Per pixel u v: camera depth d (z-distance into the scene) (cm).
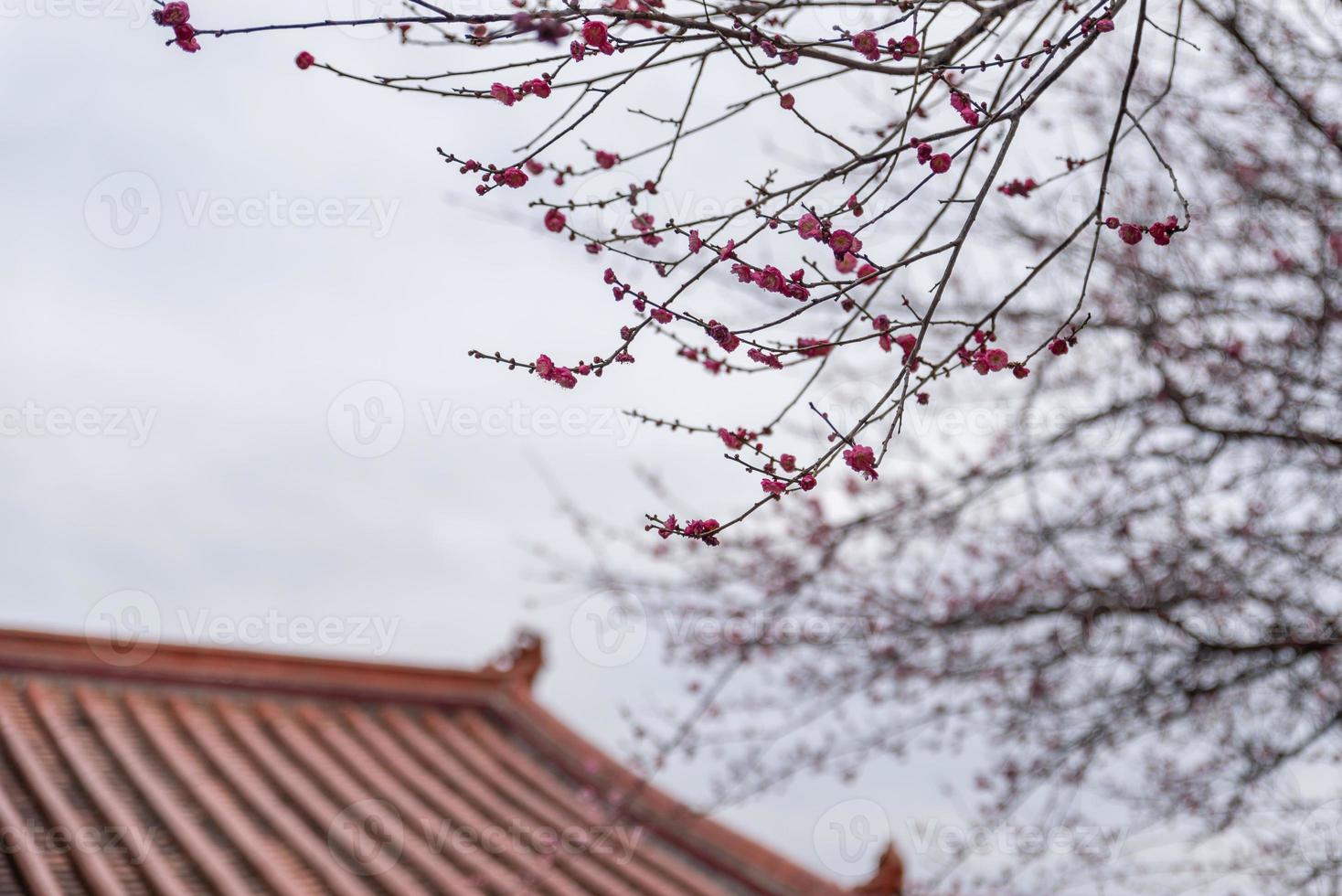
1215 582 538
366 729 1002
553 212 297
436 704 1061
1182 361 535
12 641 882
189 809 810
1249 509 545
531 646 1105
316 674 1010
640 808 915
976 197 261
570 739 1005
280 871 749
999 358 281
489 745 1032
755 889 840
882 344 303
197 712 948
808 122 269
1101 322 538
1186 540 546
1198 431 522
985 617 550
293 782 877
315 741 968
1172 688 527
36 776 779
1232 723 547
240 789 852
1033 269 288
